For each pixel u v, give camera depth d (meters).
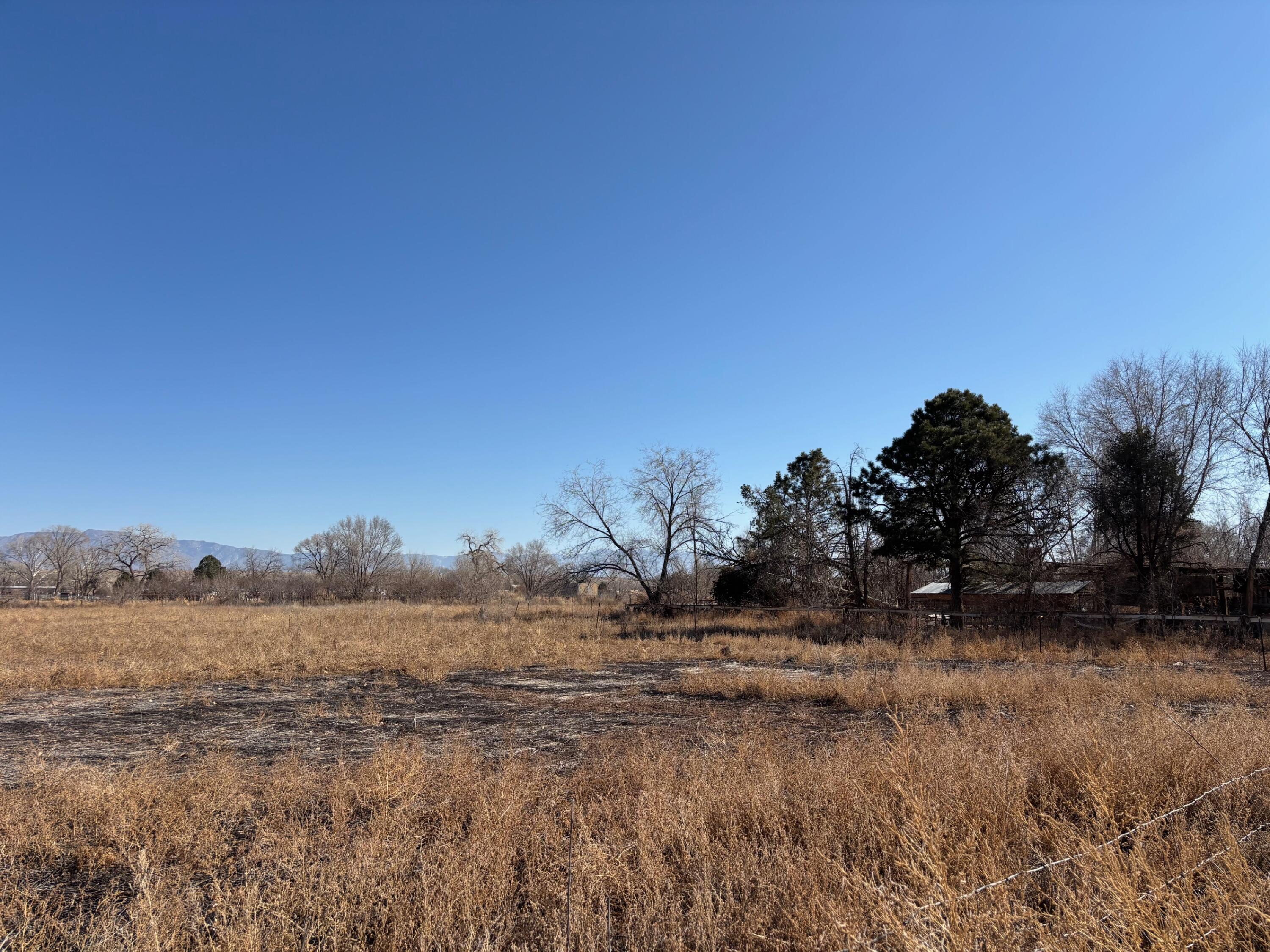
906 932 3.27
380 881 4.65
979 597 31.48
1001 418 26.52
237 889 4.61
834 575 35.06
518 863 5.13
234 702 13.32
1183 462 29.03
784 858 4.60
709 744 8.62
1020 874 4.03
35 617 39.00
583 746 9.35
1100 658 18.84
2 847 5.38
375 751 8.62
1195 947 3.46
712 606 33.66
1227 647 21.14
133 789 6.59
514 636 25.91
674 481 37.56
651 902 4.25
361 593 73.19
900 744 5.85
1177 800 5.63
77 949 3.97
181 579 81.12
